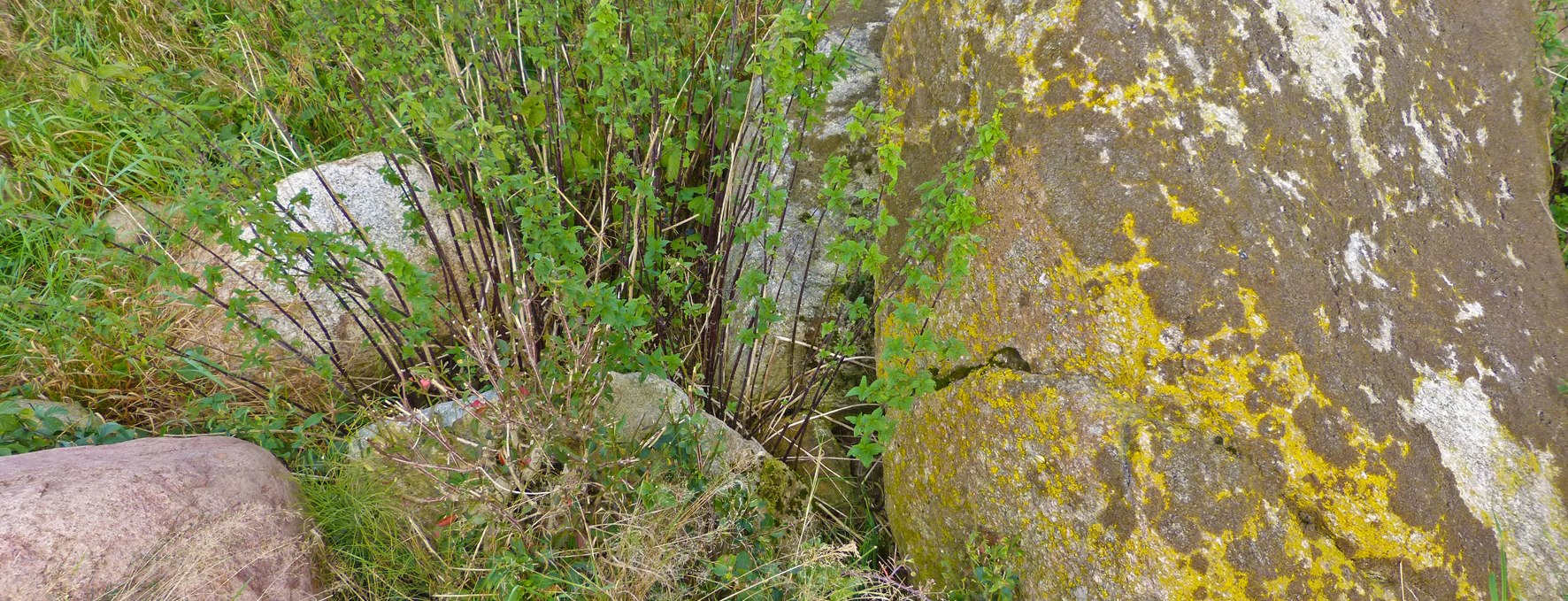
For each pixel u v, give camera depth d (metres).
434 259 2.86
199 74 3.07
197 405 2.65
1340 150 2.27
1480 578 1.92
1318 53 2.32
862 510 2.85
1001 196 2.19
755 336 2.54
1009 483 2.12
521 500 2.22
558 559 2.25
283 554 2.05
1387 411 2.01
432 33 3.42
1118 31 2.14
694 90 3.01
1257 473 1.93
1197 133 2.10
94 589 1.76
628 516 2.21
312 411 2.88
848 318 3.00
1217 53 2.18
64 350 2.66
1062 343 2.07
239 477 2.15
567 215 2.49
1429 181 2.41
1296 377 1.96
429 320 2.39
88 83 2.20
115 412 2.77
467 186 2.81
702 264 3.09
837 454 2.99
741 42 3.28
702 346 3.07
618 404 2.71
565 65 3.13
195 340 2.84
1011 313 2.16
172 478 2.01
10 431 2.41
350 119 3.02
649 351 2.92
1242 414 1.95
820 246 3.08
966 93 2.39
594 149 3.32
